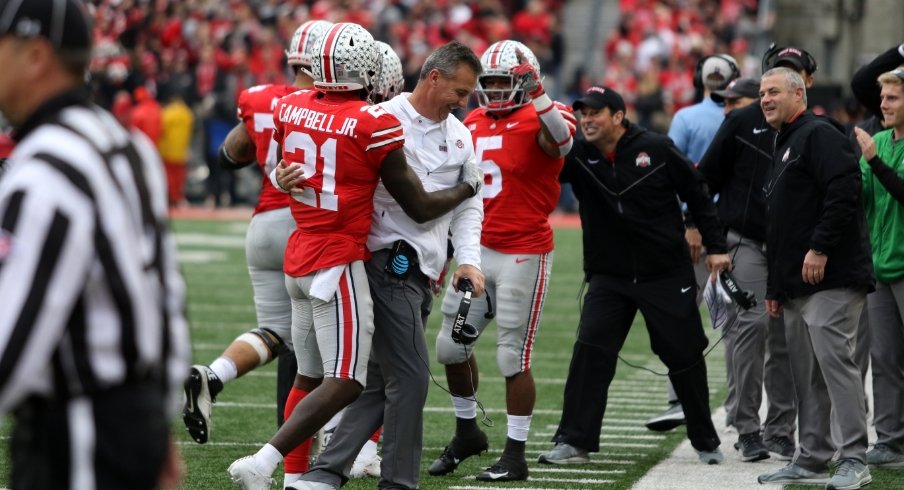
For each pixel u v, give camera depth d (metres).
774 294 20.53
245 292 46.56
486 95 20.66
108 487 9.18
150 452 9.29
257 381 30.66
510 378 20.62
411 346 17.64
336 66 17.14
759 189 23.38
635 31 88.31
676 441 24.81
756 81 25.67
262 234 20.88
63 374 8.98
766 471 21.73
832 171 19.58
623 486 20.25
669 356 22.22
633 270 22.06
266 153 20.97
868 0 101.12
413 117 18.09
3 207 8.78
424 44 86.06
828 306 19.86
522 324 20.64
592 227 22.30
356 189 17.11
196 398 19.38
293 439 17.17
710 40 86.00
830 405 20.55
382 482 17.72
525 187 20.58
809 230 20.11
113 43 75.69
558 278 52.50
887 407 22.28
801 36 101.69
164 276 9.65
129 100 72.19
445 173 18.19
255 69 79.75
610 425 26.50
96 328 9.02
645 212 21.84
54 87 9.42
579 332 22.56
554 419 26.81
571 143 20.25
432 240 17.94
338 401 17.23
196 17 83.00
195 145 80.44
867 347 24.11
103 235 8.96
